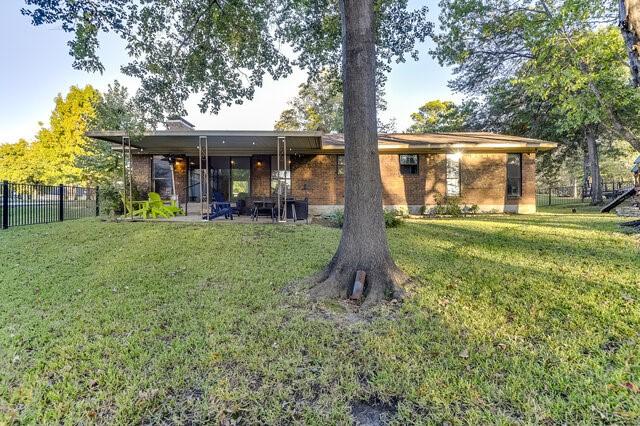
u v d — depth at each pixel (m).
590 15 11.90
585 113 12.39
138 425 2.00
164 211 12.42
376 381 2.37
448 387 2.27
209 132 10.58
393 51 8.82
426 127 33.28
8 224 9.62
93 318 3.54
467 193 14.70
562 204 20.53
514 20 14.41
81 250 6.75
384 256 4.34
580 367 2.45
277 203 11.84
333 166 14.63
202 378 2.45
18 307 3.87
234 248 7.04
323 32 8.37
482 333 3.04
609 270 4.91
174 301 4.05
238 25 8.09
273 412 2.08
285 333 3.14
